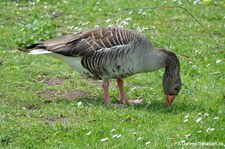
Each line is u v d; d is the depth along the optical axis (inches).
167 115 557.9
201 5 934.4
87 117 547.5
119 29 579.8
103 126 526.0
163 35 810.8
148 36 804.6
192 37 808.3
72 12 900.0
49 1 948.6
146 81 660.7
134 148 487.5
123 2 939.3
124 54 566.6
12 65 686.5
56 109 561.6
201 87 642.2
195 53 745.0
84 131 516.7
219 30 839.7
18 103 576.1
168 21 871.7
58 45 575.8
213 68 699.4
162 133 515.2
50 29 812.6
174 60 585.9
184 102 598.9
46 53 573.6
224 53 749.3
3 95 593.6
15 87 619.5
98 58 571.2
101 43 571.2
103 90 616.1
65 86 633.0
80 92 621.0
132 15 884.6
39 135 507.5
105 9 909.8
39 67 684.1
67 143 494.0
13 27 815.7
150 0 946.7
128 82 658.8
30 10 895.1
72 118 545.6
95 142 497.7
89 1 944.3
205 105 589.9
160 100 605.0
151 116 552.7
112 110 564.4
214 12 908.6
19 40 755.4
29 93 602.9
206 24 861.2
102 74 581.0
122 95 596.7
